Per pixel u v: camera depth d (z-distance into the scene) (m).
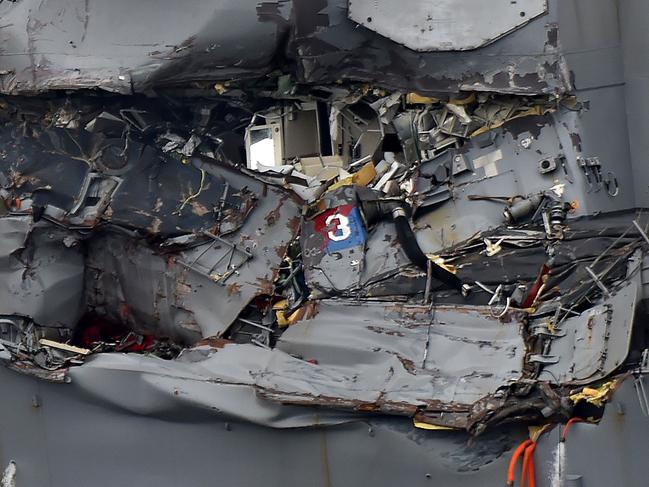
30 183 44.69
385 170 45.88
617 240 40.91
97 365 42.50
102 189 44.75
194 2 45.19
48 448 43.91
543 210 42.84
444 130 44.97
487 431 37.66
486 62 43.75
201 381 41.06
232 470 41.22
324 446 39.72
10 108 46.56
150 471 42.47
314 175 46.75
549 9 43.12
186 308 44.78
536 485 36.84
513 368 38.09
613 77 43.16
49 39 45.69
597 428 36.00
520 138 43.72
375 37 45.00
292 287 44.03
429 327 40.06
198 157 45.75
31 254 44.69
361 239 43.53
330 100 47.09
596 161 42.72
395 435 38.47
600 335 37.53
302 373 40.34
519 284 40.75
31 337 44.47
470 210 43.72
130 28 45.44
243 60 45.53
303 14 45.12
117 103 46.41
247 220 44.84
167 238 44.84
